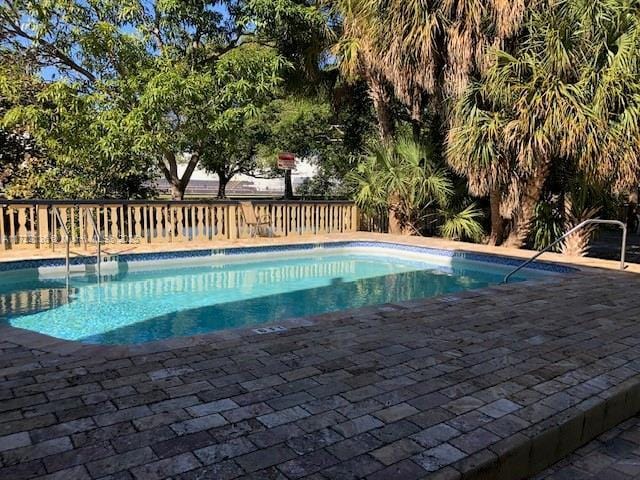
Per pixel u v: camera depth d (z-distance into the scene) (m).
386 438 2.19
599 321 4.14
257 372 2.93
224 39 10.85
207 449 2.08
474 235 10.44
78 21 9.40
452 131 8.27
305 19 10.07
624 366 3.12
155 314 5.95
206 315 5.96
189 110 9.51
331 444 2.13
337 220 11.48
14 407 2.44
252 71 9.66
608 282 5.84
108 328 5.33
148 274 8.18
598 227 8.78
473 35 7.96
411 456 2.05
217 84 9.80
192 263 8.67
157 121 9.16
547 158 7.68
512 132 7.37
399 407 2.50
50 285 7.17
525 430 2.29
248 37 11.02
